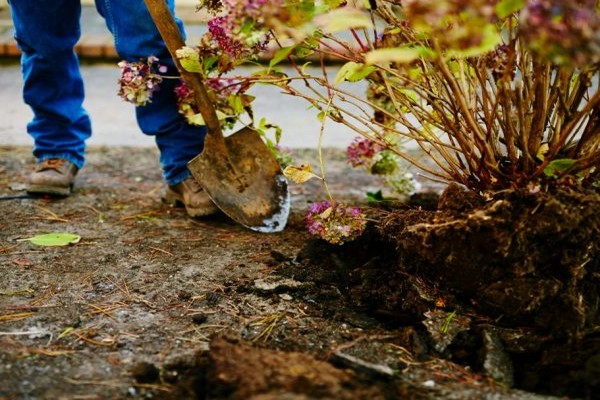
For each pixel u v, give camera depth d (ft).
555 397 4.72
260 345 5.28
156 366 4.99
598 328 5.18
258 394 4.31
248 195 7.43
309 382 4.41
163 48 7.33
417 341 5.24
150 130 7.83
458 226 5.36
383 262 6.31
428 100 5.91
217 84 6.80
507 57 5.24
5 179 9.28
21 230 7.53
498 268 5.32
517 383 4.97
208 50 6.49
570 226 5.09
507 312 5.32
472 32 4.21
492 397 4.64
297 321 5.65
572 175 5.53
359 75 5.91
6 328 5.48
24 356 5.07
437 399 4.60
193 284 6.31
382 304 5.85
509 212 5.17
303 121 12.89
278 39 6.12
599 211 5.16
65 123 8.48
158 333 5.46
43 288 6.21
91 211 8.18
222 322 5.64
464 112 5.51
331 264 6.59
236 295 6.09
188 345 5.29
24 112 13.12
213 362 4.72
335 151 11.18
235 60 6.51
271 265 6.66
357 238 6.66
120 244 7.22
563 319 5.14
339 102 13.78
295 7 5.12
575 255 5.20
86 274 6.51
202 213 7.86
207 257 6.89
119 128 12.39
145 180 9.50
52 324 5.57
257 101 14.05
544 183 5.48
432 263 5.65
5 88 14.89
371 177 9.78
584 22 3.95
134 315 5.75
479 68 5.98
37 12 7.59
